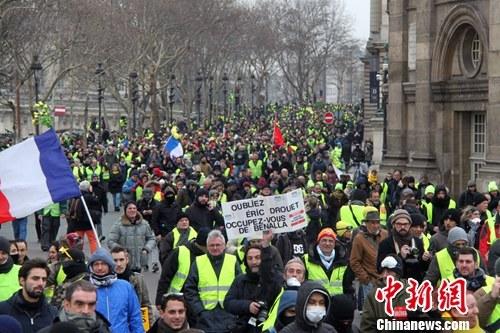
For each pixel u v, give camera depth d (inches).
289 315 728.3
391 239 1061.8
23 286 746.2
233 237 1107.3
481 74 2598.4
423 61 2773.1
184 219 1238.3
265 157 3282.5
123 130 6353.3
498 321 783.1
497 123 2469.2
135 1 5433.1
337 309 732.0
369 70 6195.9
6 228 2349.9
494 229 1359.5
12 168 978.7
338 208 1627.7
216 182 1889.8
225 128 6053.2
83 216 1701.5
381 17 5418.3
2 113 7140.8
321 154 3164.4
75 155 3459.6
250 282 892.0
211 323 919.0
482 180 2482.8
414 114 2851.9
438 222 1578.5
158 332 756.6
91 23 4953.3
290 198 1115.3
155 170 2349.9
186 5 5890.8
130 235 1359.5
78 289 679.7
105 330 715.4
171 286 992.9
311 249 1046.4
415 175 2787.9
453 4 2669.8
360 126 6097.4
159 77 6796.3
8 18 3924.7
